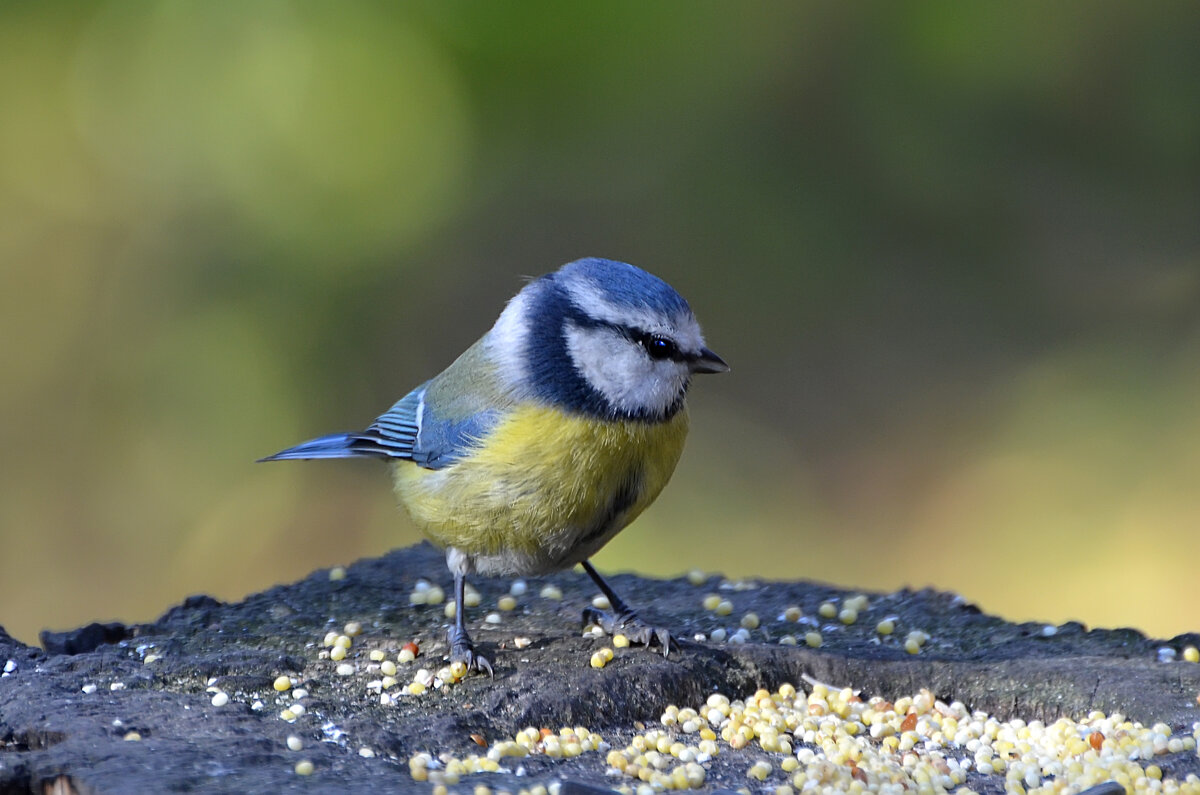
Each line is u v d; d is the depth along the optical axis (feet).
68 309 50.62
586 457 20.45
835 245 55.57
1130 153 54.08
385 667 20.70
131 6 52.90
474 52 55.11
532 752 18.07
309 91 53.31
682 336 20.76
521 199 56.03
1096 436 46.42
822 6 55.83
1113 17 53.88
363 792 15.43
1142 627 39.52
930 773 17.56
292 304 52.01
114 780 15.33
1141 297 51.11
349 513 46.52
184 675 19.77
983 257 54.60
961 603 24.59
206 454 48.49
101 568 45.55
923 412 49.78
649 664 20.65
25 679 19.31
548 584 26.07
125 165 52.54
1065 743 18.53
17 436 47.80
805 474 48.52
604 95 56.75
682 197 56.75
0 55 52.37
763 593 25.61
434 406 21.99
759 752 18.69
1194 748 17.80
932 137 55.26
